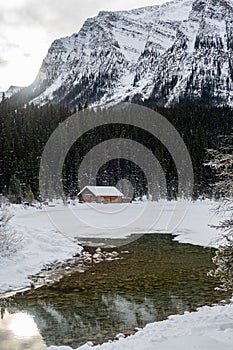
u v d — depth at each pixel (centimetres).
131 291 1478
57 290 1507
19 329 1105
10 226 2430
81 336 1045
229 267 991
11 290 1517
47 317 1198
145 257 2184
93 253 2319
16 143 7406
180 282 1606
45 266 1919
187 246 2562
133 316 1193
